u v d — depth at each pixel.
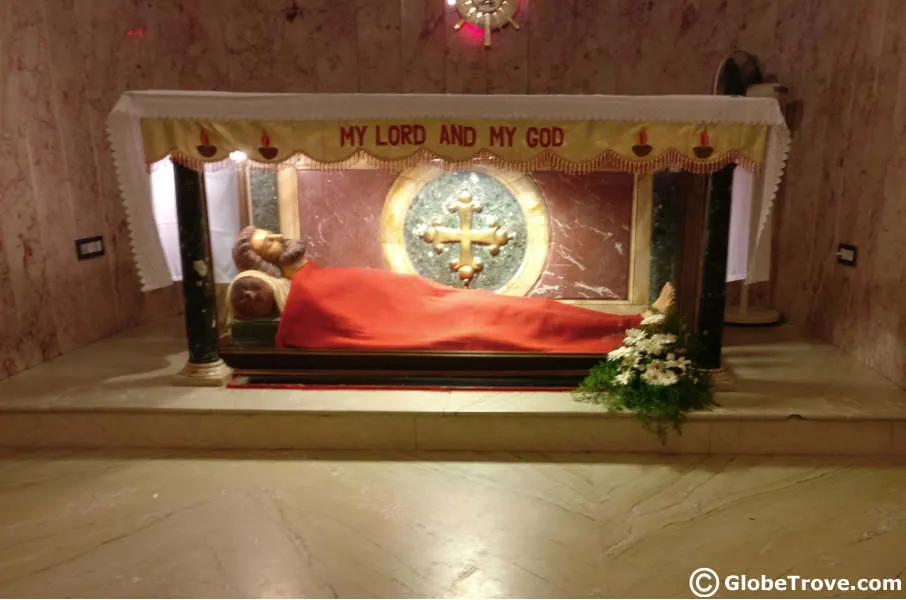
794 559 2.22
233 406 3.00
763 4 4.27
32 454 2.98
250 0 4.45
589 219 3.45
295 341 3.39
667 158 2.86
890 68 3.26
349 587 2.10
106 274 4.10
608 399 2.98
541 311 3.43
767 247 3.02
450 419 2.95
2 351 3.35
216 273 3.45
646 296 3.50
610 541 2.33
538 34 4.48
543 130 2.84
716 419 2.89
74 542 2.34
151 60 4.37
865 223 3.51
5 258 3.36
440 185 3.49
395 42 4.51
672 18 4.39
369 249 3.59
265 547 2.31
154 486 2.71
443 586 2.10
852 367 3.46
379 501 2.59
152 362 3.61
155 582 2.13
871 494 2.60
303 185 3.51
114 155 2.86
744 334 4.11
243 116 2.83
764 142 2.84
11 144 3.39
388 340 3.35
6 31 3.35
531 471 2.81
